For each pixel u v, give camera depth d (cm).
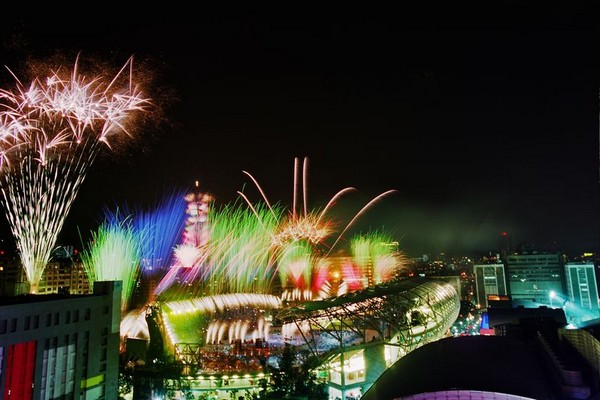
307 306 10481
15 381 6362
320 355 9275
